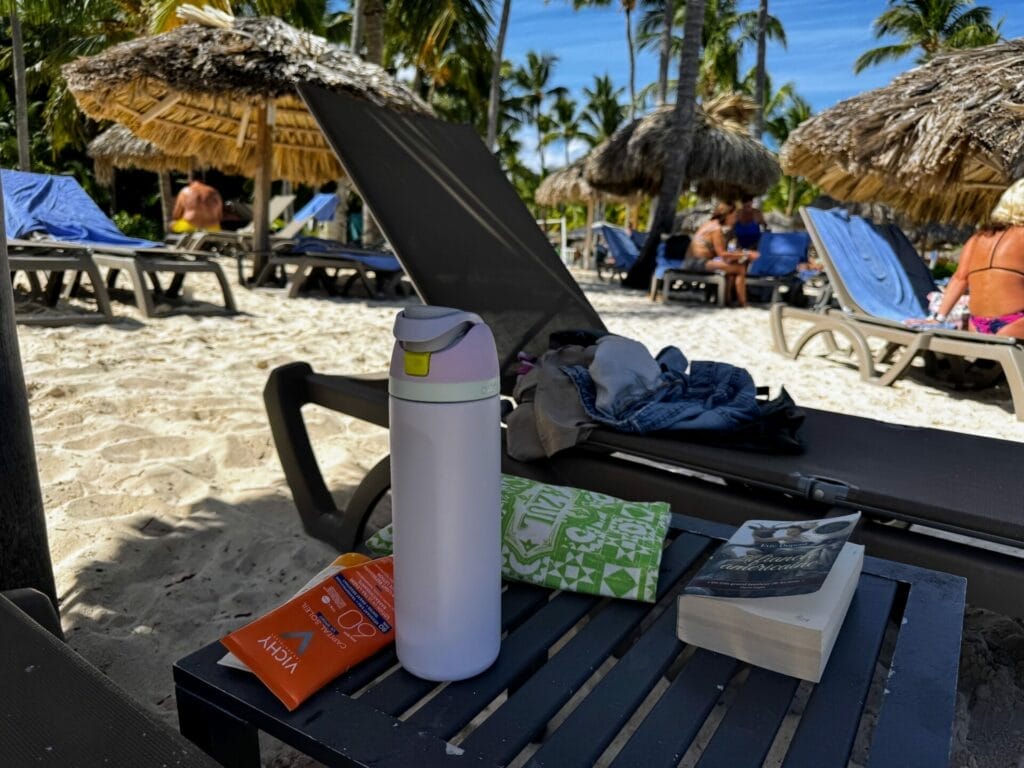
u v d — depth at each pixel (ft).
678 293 32.89
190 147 25.44
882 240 18.24
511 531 3.86
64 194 19.57
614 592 3.56
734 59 84.33
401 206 7.96
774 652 3.01
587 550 3.73
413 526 2.77
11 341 4.50
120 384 10.71
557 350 7.07
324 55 21.39
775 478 5.13
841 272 16.33
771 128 100.48
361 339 15.83
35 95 64.64
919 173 14.53
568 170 57.82
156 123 23.73
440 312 2.69
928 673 2.97
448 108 72.08
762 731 2.71
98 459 8.18
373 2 34.45
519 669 3.01
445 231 8.21
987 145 13.35
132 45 20.35
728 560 3.49
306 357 13.73
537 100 115.44
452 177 9.05
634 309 25.89
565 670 3.03
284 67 20.07
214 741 2.90
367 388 6.74
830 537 3.48
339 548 6.61
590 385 6.33
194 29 20.77
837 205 37.42
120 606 5.67
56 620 3.40
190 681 2.88
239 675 2.88
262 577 6.20
